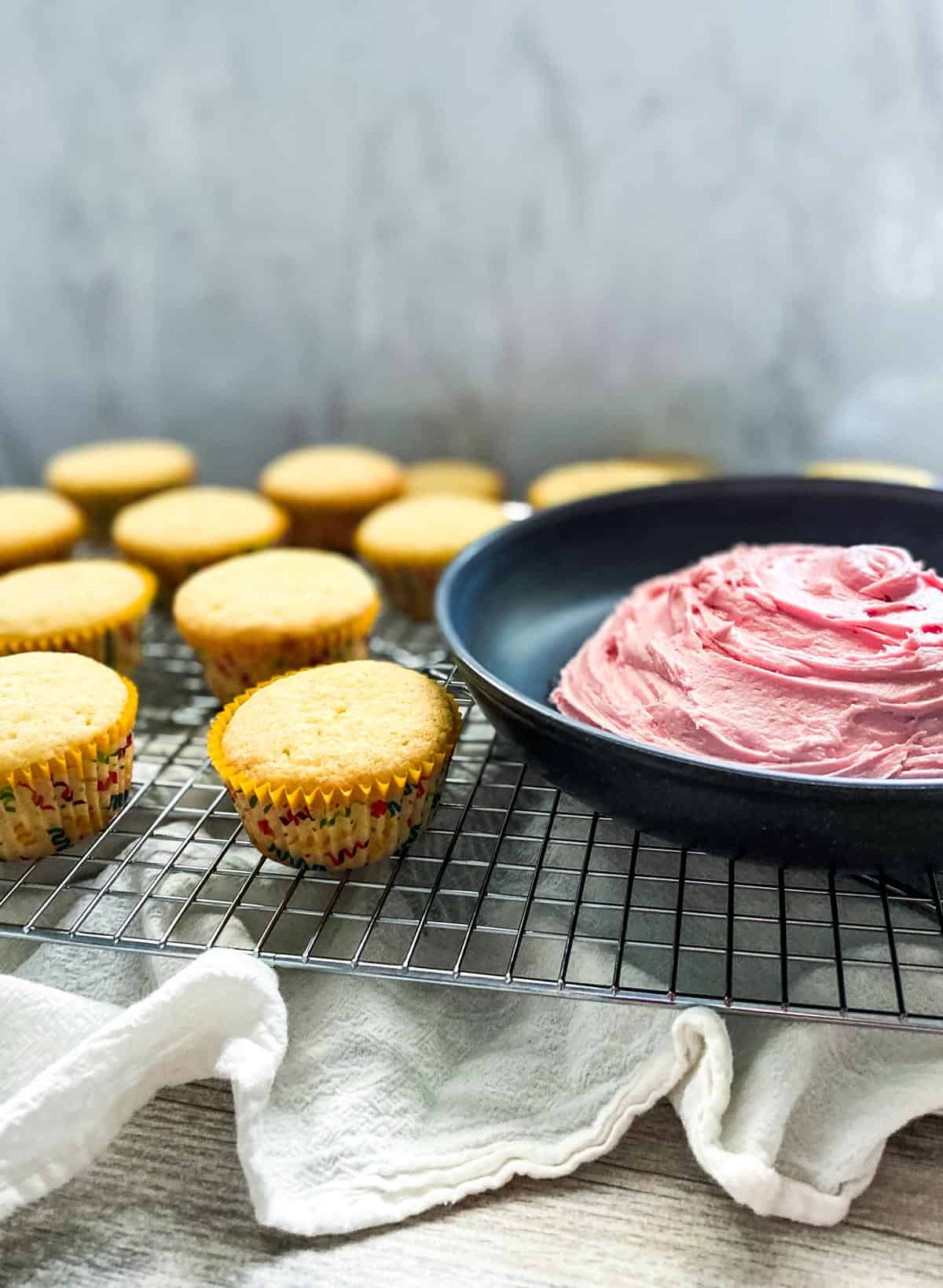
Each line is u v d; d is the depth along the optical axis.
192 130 0.63
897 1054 0.36
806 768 0.37
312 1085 0.36
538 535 0.50
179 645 0.55
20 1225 0.34
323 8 0.60
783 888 0.37
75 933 0.37
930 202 0.58
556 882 0.40
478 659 0.46
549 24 0.58
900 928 0.38
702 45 0.57
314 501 0.60
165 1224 0.34
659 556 0.51
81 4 0.61
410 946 0.37
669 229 0.61
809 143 0.58
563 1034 0.37
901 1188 0.34
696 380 0.63
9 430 0.71
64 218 0.65
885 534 0.50
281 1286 0.33
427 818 0.40
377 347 0.66
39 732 0.40
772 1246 0.33
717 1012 0.35
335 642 0.47
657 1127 0.36
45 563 0.57
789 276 0.60
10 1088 0.36
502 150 0.61
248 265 0.65
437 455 0.68
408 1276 0.33
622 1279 0.33
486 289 0.63
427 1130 0.36
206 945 0.38
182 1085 0.37
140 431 0.70
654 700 0.40
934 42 0.55
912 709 0.37
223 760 0.40
